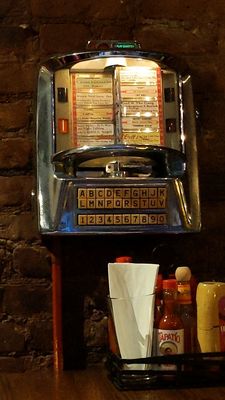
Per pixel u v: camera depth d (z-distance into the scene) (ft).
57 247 5.37
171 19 5.74
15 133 5.54
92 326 5.47
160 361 4.61
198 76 5.74
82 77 5.09
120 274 4.81
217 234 5.67
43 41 5.59
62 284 5.45
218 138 5.73
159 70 5.18
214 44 5.77
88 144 5.00
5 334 5.42
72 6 5.63
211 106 5.74
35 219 5.27
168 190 5.15
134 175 5.20
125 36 5.67
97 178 5.05
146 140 5.05
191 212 5.19
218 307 4.83
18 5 5.60
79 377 5.09
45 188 5.08
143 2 5.70
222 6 5.79
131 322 4.73
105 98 5.08
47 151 5.10
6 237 5.49
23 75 5.56
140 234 5.49
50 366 5.43
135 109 5.08
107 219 5.07
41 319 5.46
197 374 4.70
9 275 5.47
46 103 5.12
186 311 4.89
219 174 5.70
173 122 5.13
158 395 4.49
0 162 5.51
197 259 5.63
